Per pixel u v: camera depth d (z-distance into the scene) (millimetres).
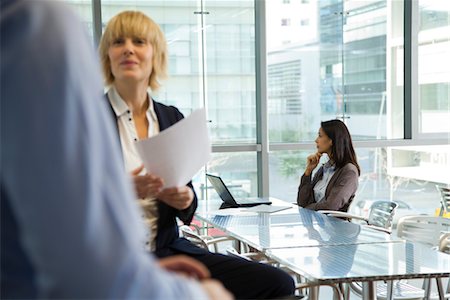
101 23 5773
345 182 4711
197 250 2133
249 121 6180
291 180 6219
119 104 2014
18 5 724
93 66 732
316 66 6273
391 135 6500
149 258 748
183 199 1884
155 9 5898
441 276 2488
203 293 742
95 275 650
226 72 6105
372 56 6406
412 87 6426
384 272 2498
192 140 1820
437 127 6539
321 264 2652
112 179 697
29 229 654
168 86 5996
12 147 662
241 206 4609
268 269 2086
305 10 6184
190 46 6012
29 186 654
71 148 668
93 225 659
